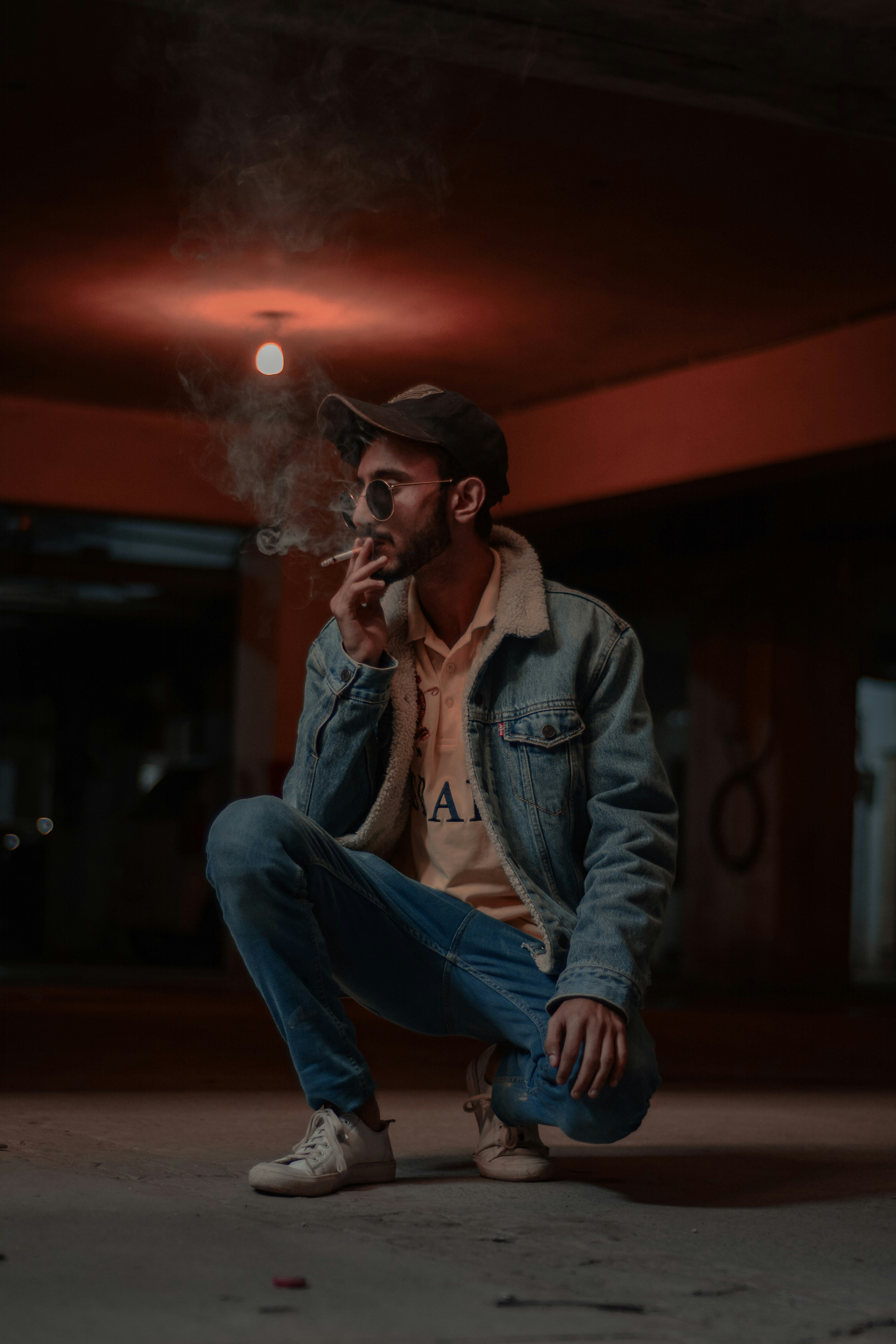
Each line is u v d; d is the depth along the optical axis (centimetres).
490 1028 250
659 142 609
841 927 1118
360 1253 189
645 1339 155
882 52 514
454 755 255
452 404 249
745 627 1143
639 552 1217
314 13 490
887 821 1922
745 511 1142
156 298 811
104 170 644
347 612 244
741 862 1126
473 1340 152
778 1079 499
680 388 916
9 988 951
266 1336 150
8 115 591
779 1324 163
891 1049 654
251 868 231
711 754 1158
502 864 249
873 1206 240
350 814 255
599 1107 232
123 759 1905
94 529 1209
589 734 252
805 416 842
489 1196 236
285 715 1109
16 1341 146
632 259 743
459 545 251
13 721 2036
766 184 651
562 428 995
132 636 1823
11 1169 251
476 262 749
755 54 515
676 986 1152
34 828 1739
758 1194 248
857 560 1093
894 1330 164
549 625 252
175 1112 350
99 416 1057
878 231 703
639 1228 214
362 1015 740
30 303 824
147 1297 164
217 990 970
